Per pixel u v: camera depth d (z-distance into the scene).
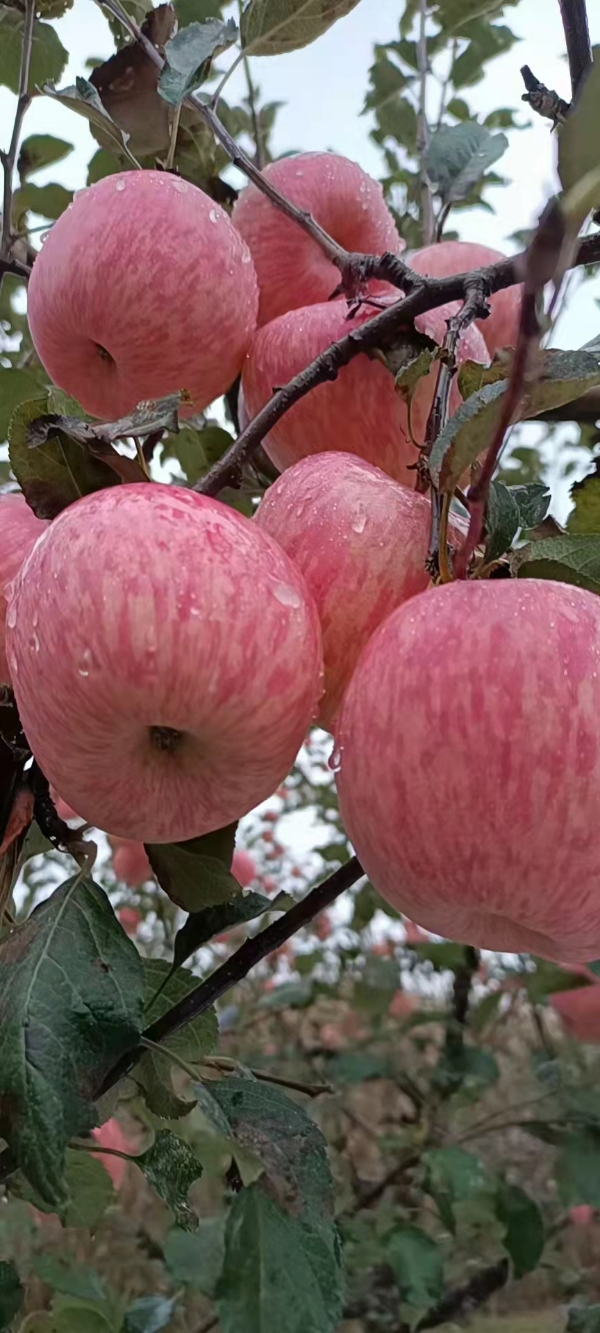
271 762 0.21
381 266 0.29
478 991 1.08
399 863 0.20
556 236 0.15
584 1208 0.88
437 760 0.18
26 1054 0.21
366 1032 0.98
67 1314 0.50
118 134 0.36
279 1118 0.26
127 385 0.31
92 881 0.25
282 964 1.19
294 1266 0.24
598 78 0.14
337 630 0.23
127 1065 0.26
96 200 0.29
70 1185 0.39
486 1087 0.83
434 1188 0.69
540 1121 0.71
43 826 0.27
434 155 0.45
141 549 0.19
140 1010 0.23
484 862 0.19
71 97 0.36
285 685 0.19
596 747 0.18
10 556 0.25
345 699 0.21
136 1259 0.92
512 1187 0.66
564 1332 0.67
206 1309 0.78
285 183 0.35
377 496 0.24
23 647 0.20
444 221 0.44
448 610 0.20
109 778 0.22
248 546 0.20
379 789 0.19
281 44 0.34
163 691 0.18
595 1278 0.90
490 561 0.22
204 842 0.27
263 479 0.42
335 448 0.29
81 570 0.19
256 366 0.31
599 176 0.14
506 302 0.37
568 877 0.19
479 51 0.57
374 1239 0.71
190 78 0.32
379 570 0.23
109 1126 0.47
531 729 0.18
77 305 0.29
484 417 0.21
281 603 0.19
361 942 1.04
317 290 0.35
